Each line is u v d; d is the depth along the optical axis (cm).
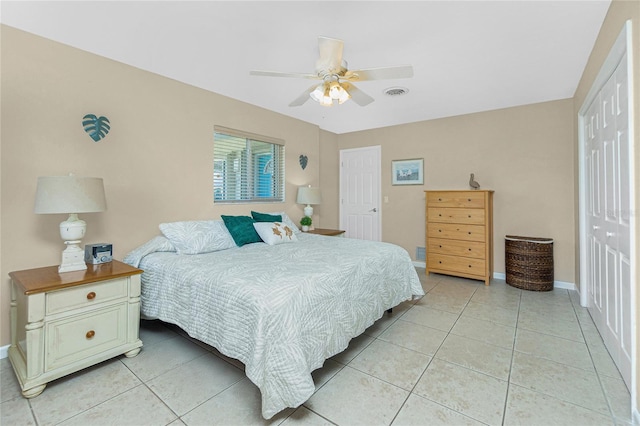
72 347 181
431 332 247
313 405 159
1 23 201
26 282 177
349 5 185
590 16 197
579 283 319
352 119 451
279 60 258
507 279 377
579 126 302
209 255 251
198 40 226
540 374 186
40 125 218
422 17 197
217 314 175
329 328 181
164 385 176
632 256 153
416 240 473
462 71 280
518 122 387
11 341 205
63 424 146
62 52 228
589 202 278
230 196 358
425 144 459
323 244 304
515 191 391
